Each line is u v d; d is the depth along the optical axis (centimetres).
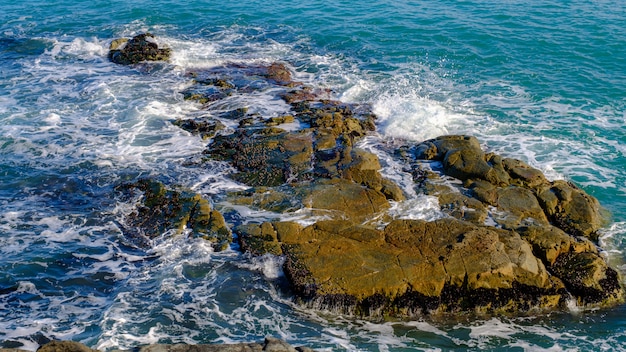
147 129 2978
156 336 1812
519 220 2261
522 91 3372
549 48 3819
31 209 2388
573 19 4216
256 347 1552
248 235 2177
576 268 2066
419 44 3975
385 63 3750
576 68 3578
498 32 4066
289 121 2997
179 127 2995
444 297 1964
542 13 4350
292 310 1942
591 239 2266
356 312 1941
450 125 3041
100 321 1859
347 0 4809
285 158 2650
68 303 1939
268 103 3234
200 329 1848
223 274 2058
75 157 2738
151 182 2506
